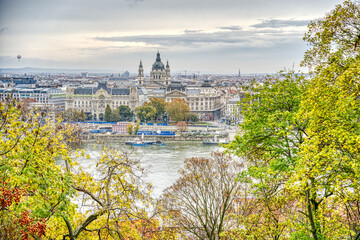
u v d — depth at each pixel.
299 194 54.06
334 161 46.50
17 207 39.25
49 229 47.81
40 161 43.81
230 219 89.00
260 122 73.50
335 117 49.22
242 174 70.00
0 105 44.25
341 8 54.06
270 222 61.03
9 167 41.34
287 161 64.19
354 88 48.28
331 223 55.62
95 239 55.25
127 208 55.25
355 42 53.38
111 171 54.56
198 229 89.38
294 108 72.81
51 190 43.50
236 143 73.69
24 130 44.81
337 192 49.78
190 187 96.06
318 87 51.78
